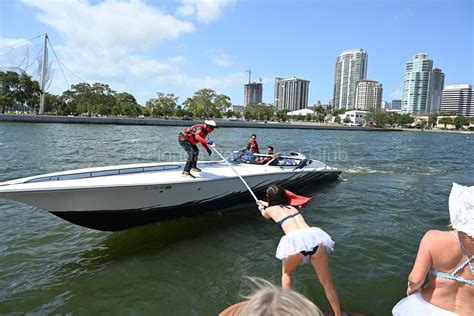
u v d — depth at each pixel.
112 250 5.96
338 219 7.90
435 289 2.54
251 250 6.04
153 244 6.23
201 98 101.62
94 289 4.72
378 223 7.63
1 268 5.25
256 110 122.06
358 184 11.99
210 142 7.51
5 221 7.19
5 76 66.69
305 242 3.34
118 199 6.16
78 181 6.13
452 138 64.12
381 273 5.20
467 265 2.42
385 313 4.23
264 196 8.79
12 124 45.78
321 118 126.94
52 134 32.31
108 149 21.94
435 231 2.58
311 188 10.85
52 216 7.55
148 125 63.84
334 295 3.51
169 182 6.55
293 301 1.32
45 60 69.31
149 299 4.49
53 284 4.83
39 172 12.93
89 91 90.38
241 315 1.36
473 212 2.33
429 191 11.17
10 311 4.21
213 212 7.91
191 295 4.58
